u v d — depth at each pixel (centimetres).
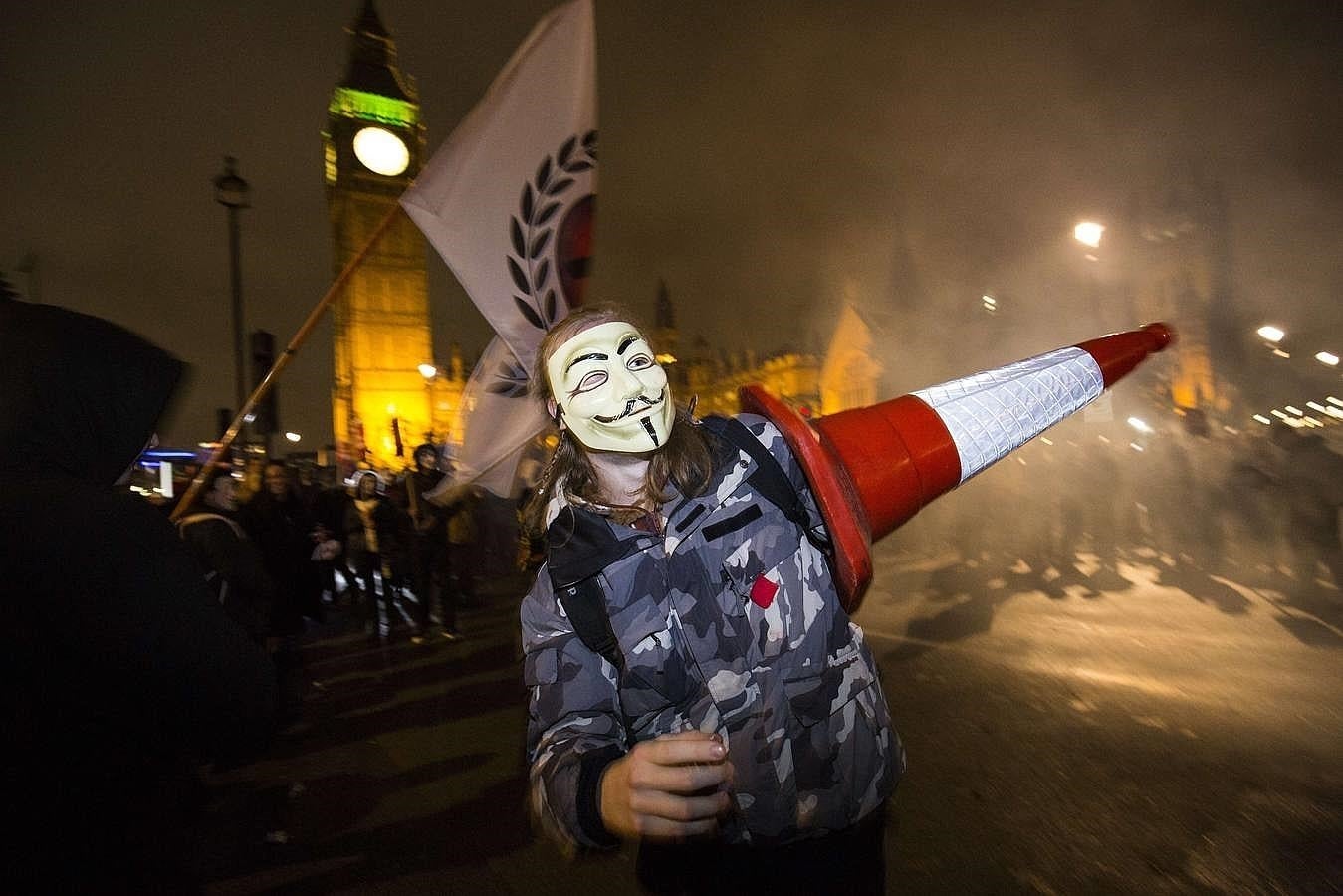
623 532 129
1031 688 502
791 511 129
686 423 137
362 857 343
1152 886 279
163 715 102
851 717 128
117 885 104
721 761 103
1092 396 159
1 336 102
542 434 338
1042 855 303
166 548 103
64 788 98
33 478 98
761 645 124
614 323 137
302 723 516
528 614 136
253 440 1234
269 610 398
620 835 110
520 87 330
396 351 5959
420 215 319
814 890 129
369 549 839
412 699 592
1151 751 390
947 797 357
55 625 95
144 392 109
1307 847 294
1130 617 695
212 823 380
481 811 384
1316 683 478
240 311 1219
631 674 125
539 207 335
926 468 138
